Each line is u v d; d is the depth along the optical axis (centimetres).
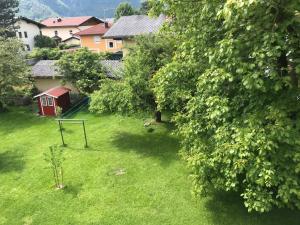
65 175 1312
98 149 1555
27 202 1140
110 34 3000
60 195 1165
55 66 2528
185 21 1006
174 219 976
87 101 2398
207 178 885
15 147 1684
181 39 1074
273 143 684
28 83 2472
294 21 652
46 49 3750
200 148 888
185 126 1002
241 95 797
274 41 655
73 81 2378
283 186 686
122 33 2970
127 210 1040
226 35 775
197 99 896
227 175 770
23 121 2119
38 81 2622
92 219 1009
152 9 1031
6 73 2211
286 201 675
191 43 908
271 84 703
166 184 1179
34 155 1562
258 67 689
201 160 838
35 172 1370
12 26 5497
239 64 692
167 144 1548
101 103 1576
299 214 939
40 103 2183
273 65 690
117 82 1647
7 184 1288
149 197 1102
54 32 6788
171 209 1025
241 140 713
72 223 999
